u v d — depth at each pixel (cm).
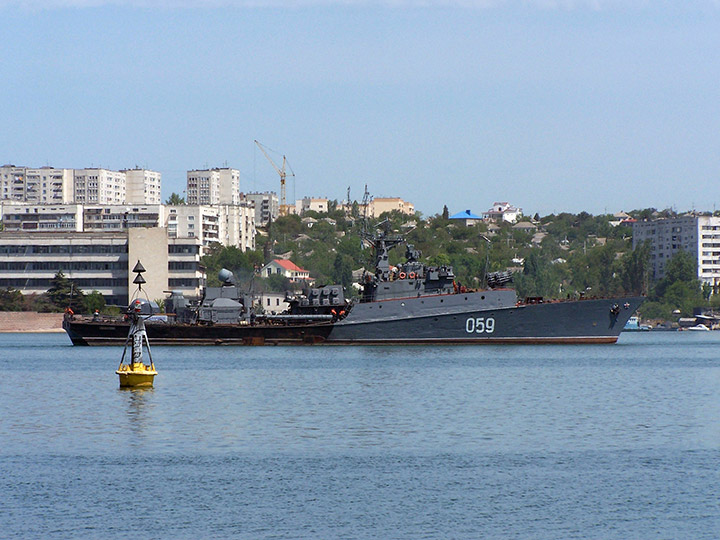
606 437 15088
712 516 10656
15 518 10575
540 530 10181
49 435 15212
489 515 10694
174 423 16362
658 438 14988
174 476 12375
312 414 17475
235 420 16725
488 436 15162
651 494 11512
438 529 10200
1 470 12688
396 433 15412
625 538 9938
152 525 10325
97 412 17712
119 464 13050
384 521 10469
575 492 11606
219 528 10231
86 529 10200
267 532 10100
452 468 12838
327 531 10131
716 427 16075
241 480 12175
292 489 11750
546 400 19588
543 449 14100
